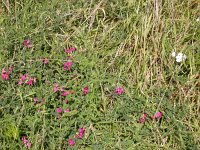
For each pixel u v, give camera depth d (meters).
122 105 1.51
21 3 1.82
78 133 1.46
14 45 1.65
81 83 1.55
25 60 1.59
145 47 1.66
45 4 1.81
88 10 1.76
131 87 1.57
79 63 1.58
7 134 1.44
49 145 1.44
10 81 1.55
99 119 1.50
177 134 1.47
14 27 1.73
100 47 1.69
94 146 1.44
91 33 1.73
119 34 1.70
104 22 1.76
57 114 1.48
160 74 1.61
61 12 1.76
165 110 1.51
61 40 1.70
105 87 1.56
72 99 1.51
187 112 1.51
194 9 1.75
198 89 1.57
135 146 1.45
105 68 1.61
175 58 1.62
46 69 1.59
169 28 1.68
